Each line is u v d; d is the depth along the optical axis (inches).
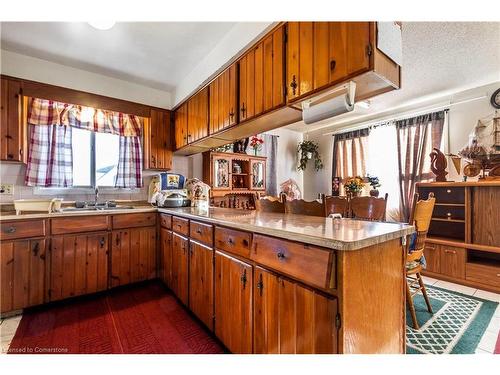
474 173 116.6
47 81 102.0
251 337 52.6
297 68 62.0
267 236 49.6
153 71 112.6
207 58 98.7
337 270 37.2
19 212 85.6
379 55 49.5
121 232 102.0
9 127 91.9
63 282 88.9
